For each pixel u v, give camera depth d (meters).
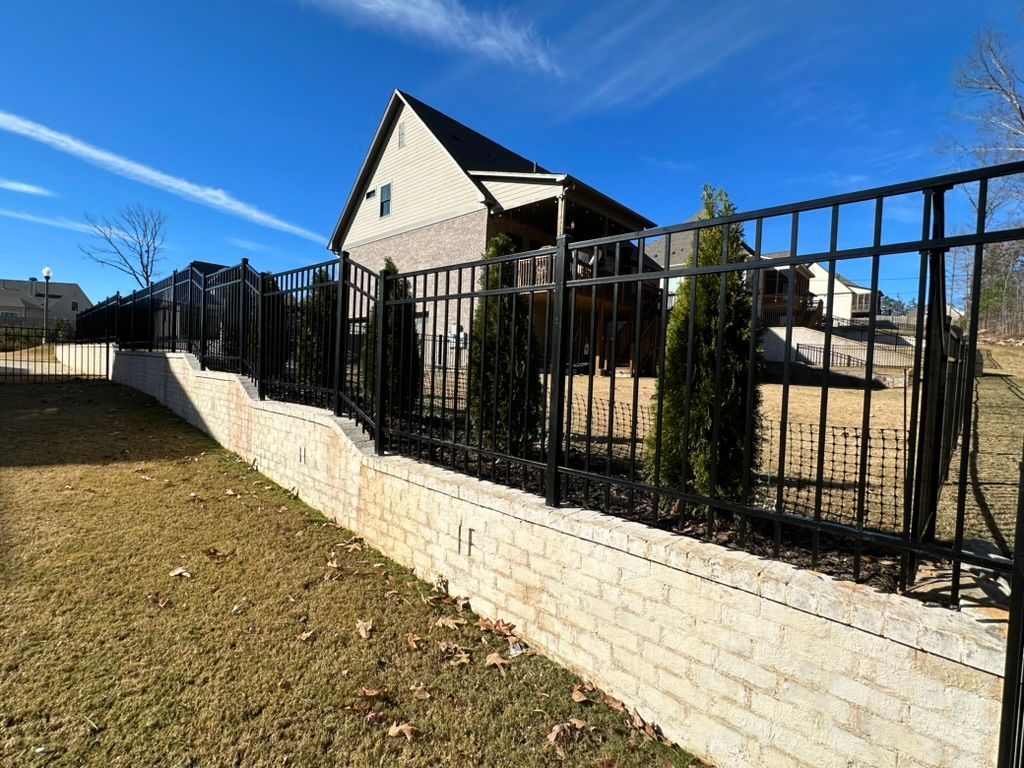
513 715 2.24
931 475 2.11
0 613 2.83
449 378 8.16
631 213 16.19
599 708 2.28
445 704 2.29
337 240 22.30
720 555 2.04
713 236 2.75
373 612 3.03
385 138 19.62
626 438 5.47
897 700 1.56
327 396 5.21
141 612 2.93
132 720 2.13
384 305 4.12
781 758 1.80
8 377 12.16
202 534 4.06
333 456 4.52
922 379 1.76
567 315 2.72
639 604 2.23
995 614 1.61
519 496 2.92
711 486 2.18
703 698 2.01
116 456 6.10
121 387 10.89
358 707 2.26
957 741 1.45
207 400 7.35
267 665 2.52
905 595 1.75
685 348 2.83
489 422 4.02
